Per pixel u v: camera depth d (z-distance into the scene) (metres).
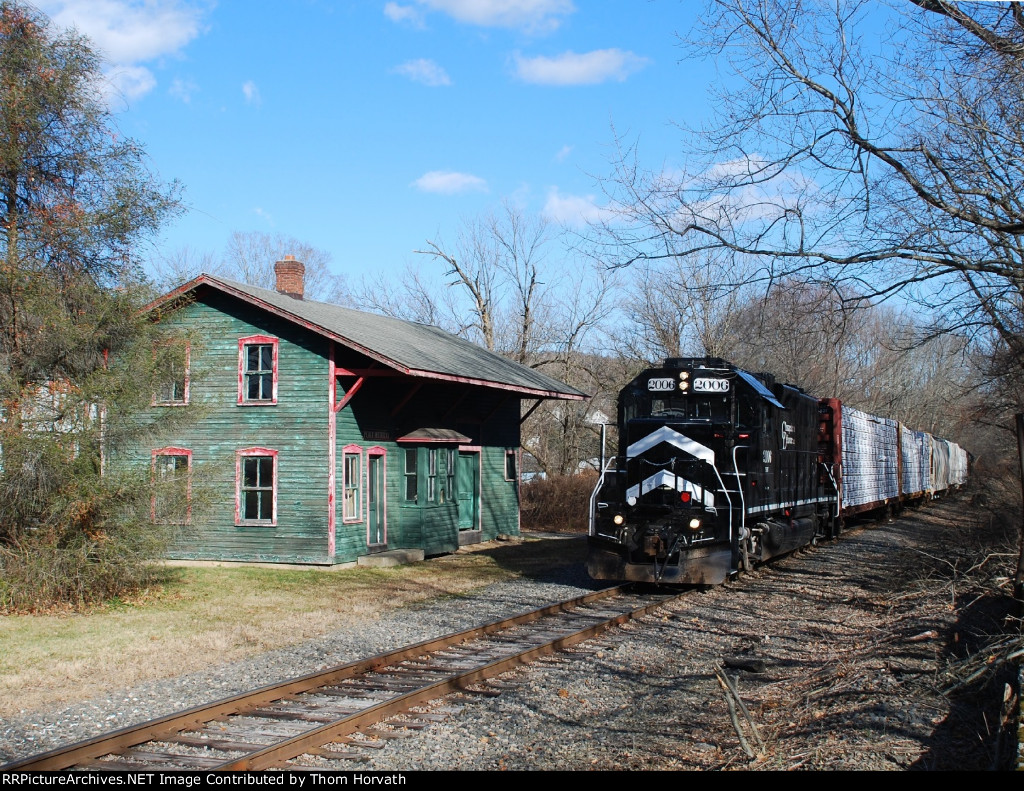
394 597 14.88
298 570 18.09
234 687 9.02
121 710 8.17
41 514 13.93
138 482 14.17
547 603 14.30
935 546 21.14
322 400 18.72
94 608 13.52
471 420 24.23
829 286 11.64
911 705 7.79
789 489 18.69
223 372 19.48
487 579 17.30
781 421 17.92
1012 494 22.78
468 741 7.28
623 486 15.91
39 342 14.53
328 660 10.24
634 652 10.70
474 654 10.50
